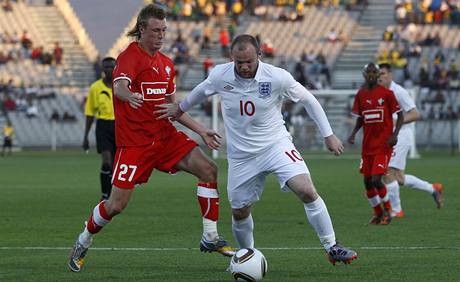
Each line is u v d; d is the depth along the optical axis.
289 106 145.00
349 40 175.75
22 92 166.75
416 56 167.62
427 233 44.34
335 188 75.12
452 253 36.75
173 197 67.69
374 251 37.53
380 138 48.28
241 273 29.64
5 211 57.19
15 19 186.88
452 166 106.00
